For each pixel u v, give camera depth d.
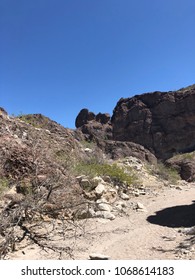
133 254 6.21
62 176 5.27
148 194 14.28
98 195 10.76
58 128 16.02
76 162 12.80
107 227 8.38
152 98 60.31
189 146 55.19
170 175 19.59
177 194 14.62
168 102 57.88
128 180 14.48
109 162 17.52
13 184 7.93
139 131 58.19
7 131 11.04
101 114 64.56
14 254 5.71
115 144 27.70
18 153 9.12
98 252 6.29
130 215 10.20
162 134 56.59
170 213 10.61
